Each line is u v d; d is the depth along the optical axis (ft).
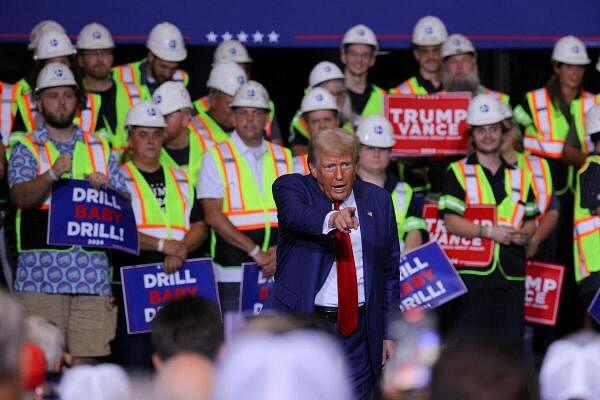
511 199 69.82
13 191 60.59
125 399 22.89
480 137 69.67
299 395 16.90
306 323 21.50
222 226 64.75
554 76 79.56
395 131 74.54
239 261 65.21
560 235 78.79
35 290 60.64
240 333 19.27
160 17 83.51
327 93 71.36
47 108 61.31
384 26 84.99
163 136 66.23
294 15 84.64
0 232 67.82
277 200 48.26
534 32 85.81
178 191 65.62
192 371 23.09
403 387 24.18
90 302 61.31
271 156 66.74
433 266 66.69
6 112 72.49
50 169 59.16
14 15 82.07
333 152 47.19
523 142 78.23
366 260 48.39
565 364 20.72
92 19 82.74
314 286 47.62
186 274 64.23
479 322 68.74
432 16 81.97
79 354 61.21
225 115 71.61
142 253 64.23
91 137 62.49
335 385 17.07
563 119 79.10
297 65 94.22
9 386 17.33
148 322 63.52
